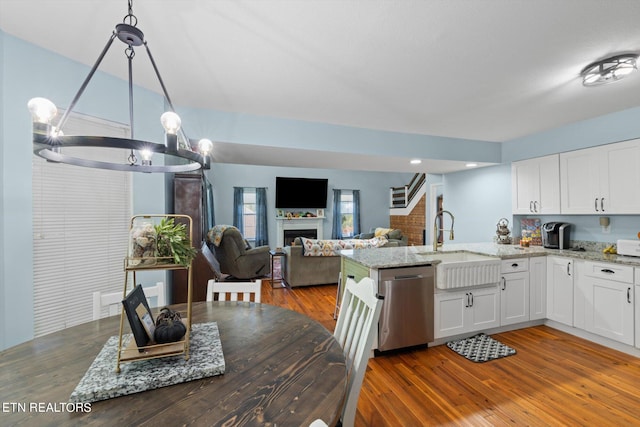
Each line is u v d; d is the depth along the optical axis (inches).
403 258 114.1
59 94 75.8
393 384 86.0
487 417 71.7
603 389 82.1
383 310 101.1
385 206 382.0
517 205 150.9
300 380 38.2
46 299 77.2
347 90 92.6
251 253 215.2
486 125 129.0
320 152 127.0
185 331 43.6
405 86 89.4
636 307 97.3
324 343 49.8
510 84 87.9
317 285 209.2
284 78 84.7
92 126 84.7
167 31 63.0
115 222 91.9
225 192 317.4
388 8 55.4
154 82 88.7
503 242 151.0
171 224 45.0
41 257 76.2
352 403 46.2
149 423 30.1
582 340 114.0
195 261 121.6
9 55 68.2
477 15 57.1
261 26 61.1
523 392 81.4
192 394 35.1
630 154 107.6
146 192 97.7
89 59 77.7
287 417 31.1
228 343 49.5
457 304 111.7
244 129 113.0
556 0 52.7
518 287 122.0
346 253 128.8
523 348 107.7
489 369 93.7
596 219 127.8
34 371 39.7
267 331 54.8
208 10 56.2
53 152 47.7
